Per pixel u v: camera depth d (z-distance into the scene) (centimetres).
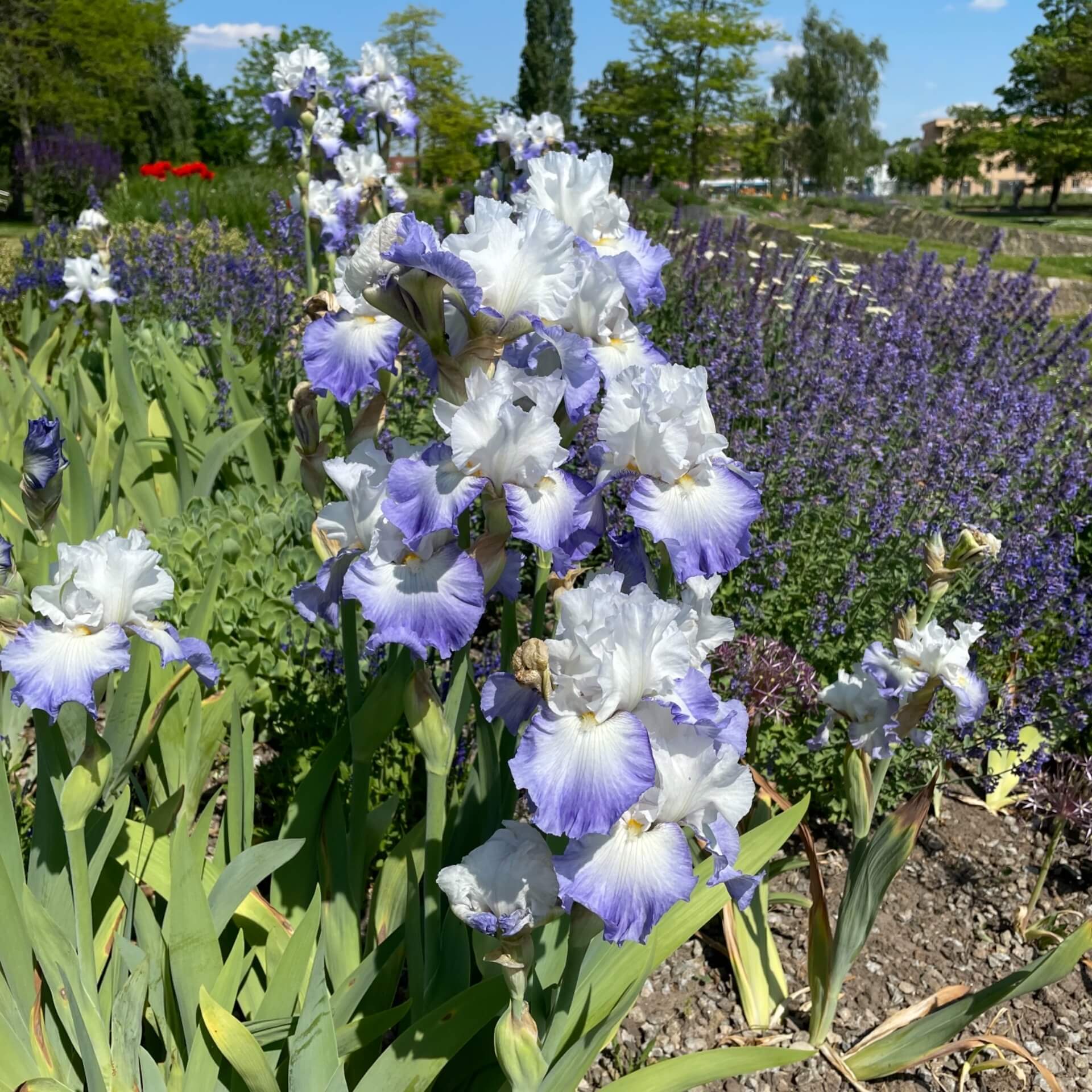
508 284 195
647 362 231
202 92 6131
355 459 212
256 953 267
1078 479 498
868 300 837
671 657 173
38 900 223
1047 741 422
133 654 244
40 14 3484
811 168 6125
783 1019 318
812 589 452
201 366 689
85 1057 199
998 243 930
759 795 335
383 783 356
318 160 584
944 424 523
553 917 176
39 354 732
